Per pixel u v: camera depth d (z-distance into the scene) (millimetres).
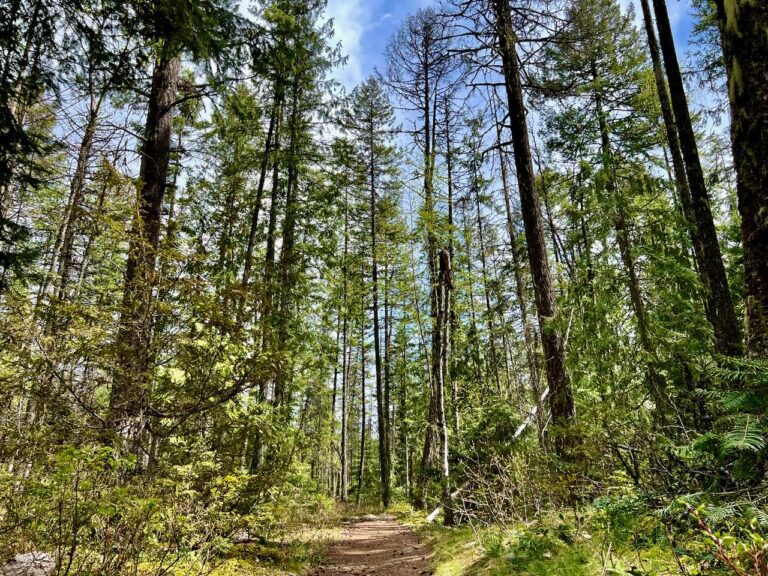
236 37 6602
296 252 11812
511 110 8352
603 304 6234
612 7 10914
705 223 6250
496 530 6309
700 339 5727
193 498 4379
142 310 4648
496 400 10594
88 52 6273
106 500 3195
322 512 12680
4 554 3043
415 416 18812
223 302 4867
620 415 4473
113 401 4316
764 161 3520
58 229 9781
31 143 5562
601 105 11836
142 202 4918
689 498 2561
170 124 7453
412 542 8859
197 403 4703
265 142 12750
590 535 4086
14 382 3795
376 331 19234
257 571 5066
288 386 10477
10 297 3936
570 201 9625
